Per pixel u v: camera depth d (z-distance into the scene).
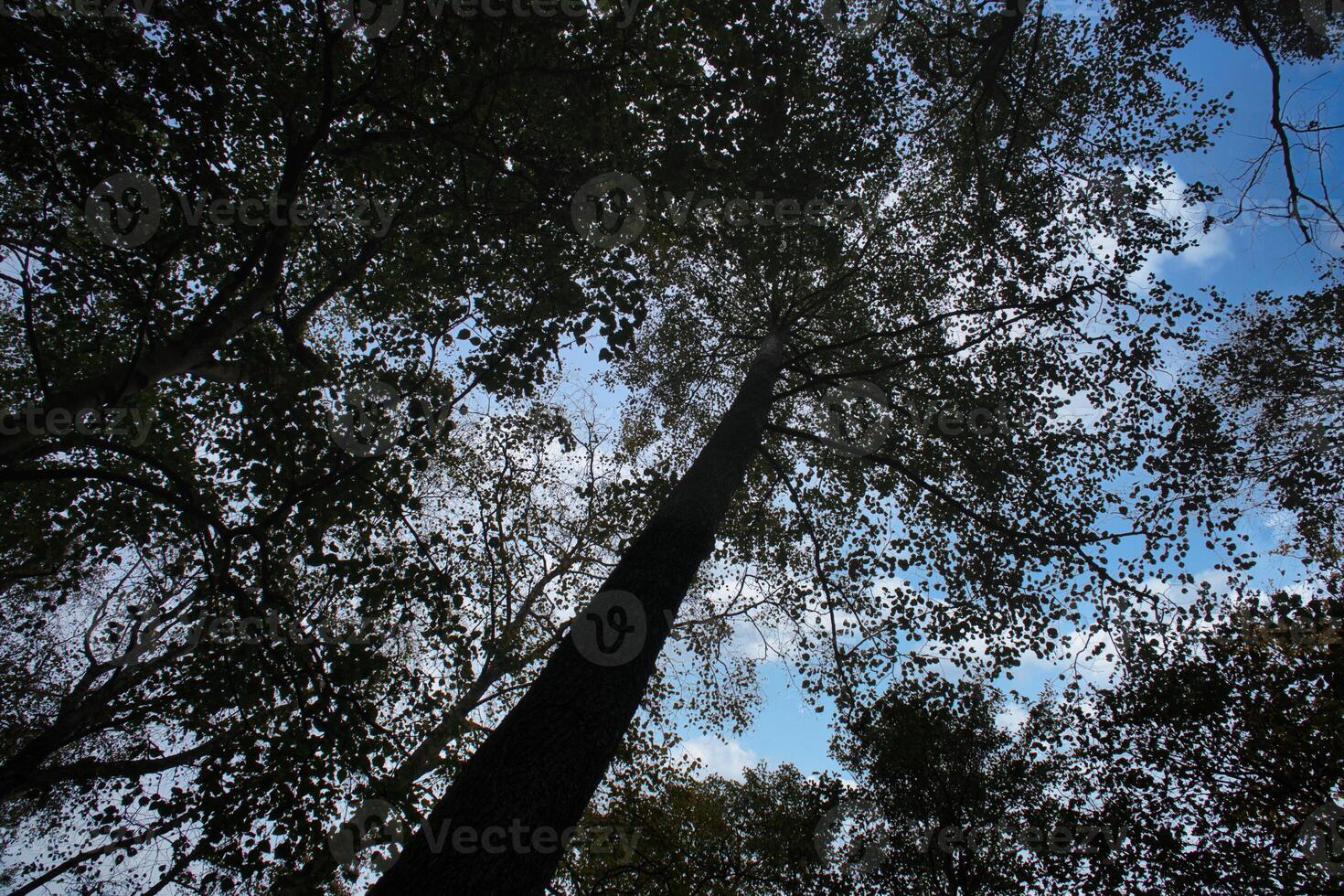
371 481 6.36
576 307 6.73
